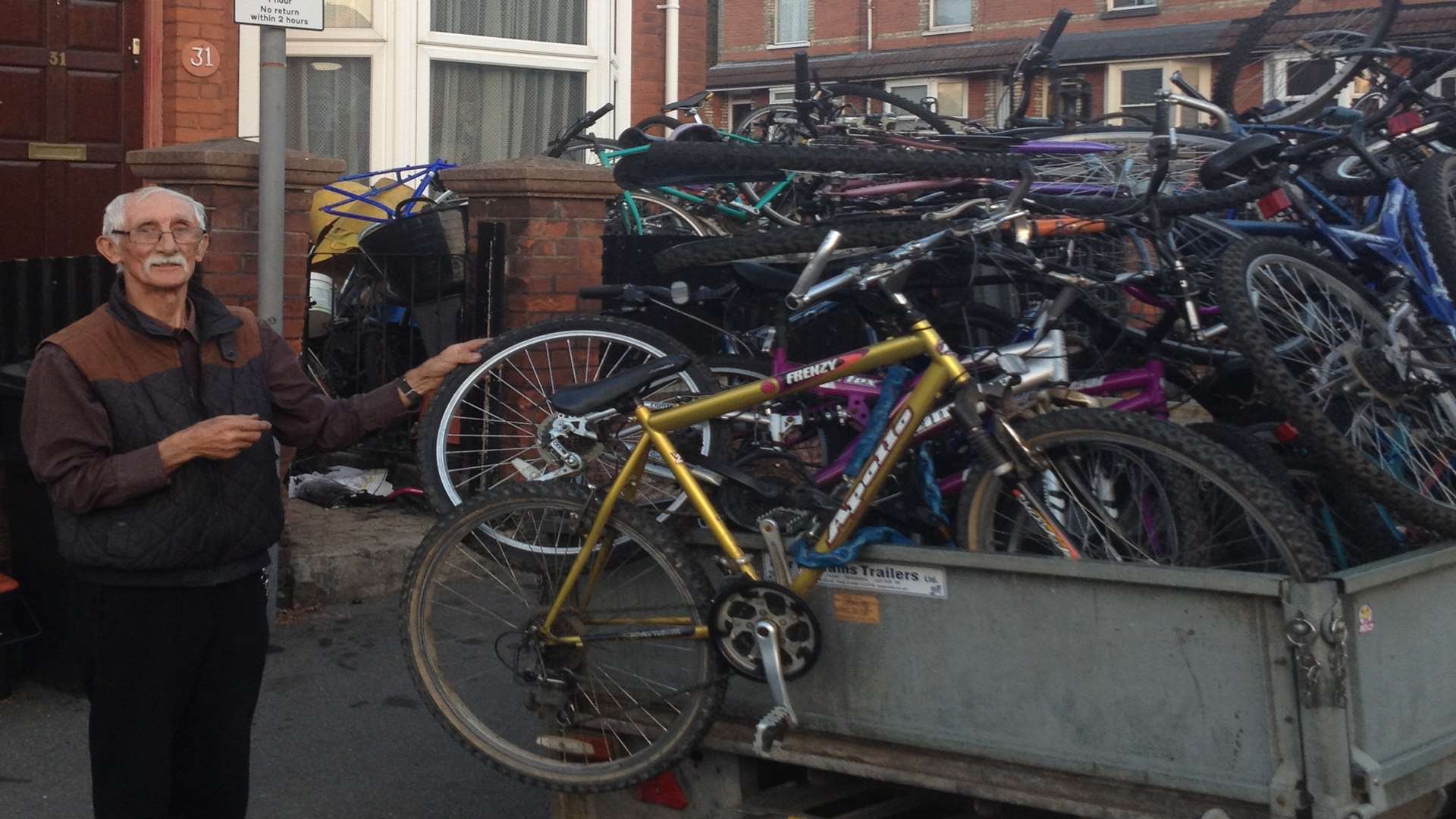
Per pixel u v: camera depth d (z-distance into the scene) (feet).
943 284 12.58
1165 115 15.43
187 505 10.64
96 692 10.83
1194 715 8.41
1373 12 23.63
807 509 10.80
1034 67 23.61
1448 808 10.16
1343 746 7.94
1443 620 8.84
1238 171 13.23
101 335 10.63
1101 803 8.62
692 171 12.72
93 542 10.48
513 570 11.49
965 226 11.37
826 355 13.71
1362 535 11.23
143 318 10.73
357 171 31.09
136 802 10.79
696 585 10.50
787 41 111.65
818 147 12.60
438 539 11.55
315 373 24.34
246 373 11.23
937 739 9.41
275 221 18.45
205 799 11.44
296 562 20.35
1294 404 10.53
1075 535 10.19
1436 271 12.85
